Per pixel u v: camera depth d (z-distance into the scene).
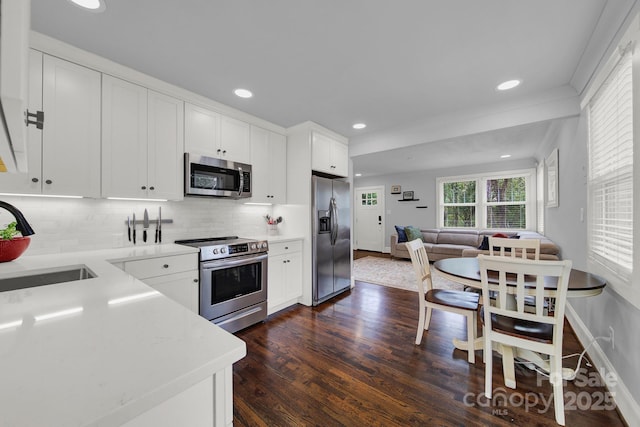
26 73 0.36
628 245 1.55
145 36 1.73
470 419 1.50
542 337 1.56
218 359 0.53
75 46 1.83
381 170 7.05
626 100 1.56
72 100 1.85
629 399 1.48
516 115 2.71
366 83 2.34
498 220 6.14
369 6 1.49
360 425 1.47
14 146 0.50
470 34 1.72
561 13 1.54
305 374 1.91
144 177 2.19
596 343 2.01
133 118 2.14
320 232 3.40
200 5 1.48
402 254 6.34
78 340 0.59
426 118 3.15
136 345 0.58
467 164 6.20
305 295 3.35
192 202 2.81
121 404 0.41
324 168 3.55
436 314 3.01
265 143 3.22
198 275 2.31
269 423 1.48
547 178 4.36
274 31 1.69
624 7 1.42
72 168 1.85
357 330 2.62
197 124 2.54
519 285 1.58
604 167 1.91
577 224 2.67
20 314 0.75
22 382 0.44
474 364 2.02
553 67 2.09
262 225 3.52
